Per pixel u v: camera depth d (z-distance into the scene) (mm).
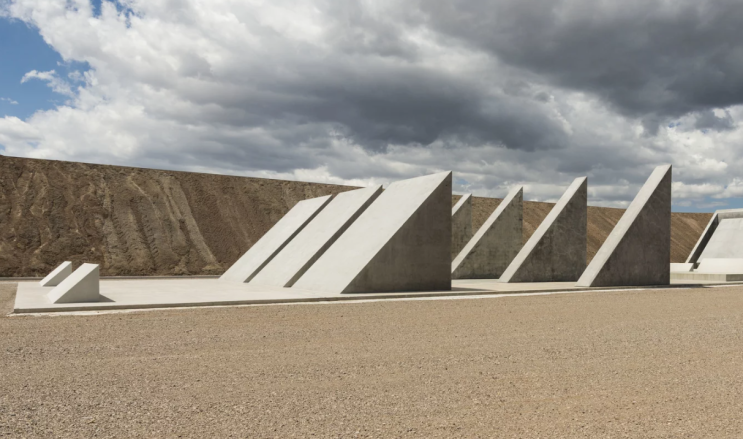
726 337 9250
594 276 19656
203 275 30438
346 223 20188
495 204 55250
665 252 21156
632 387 6008
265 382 6102
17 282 23031
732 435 4488
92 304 12930
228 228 37344
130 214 34938
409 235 16875
